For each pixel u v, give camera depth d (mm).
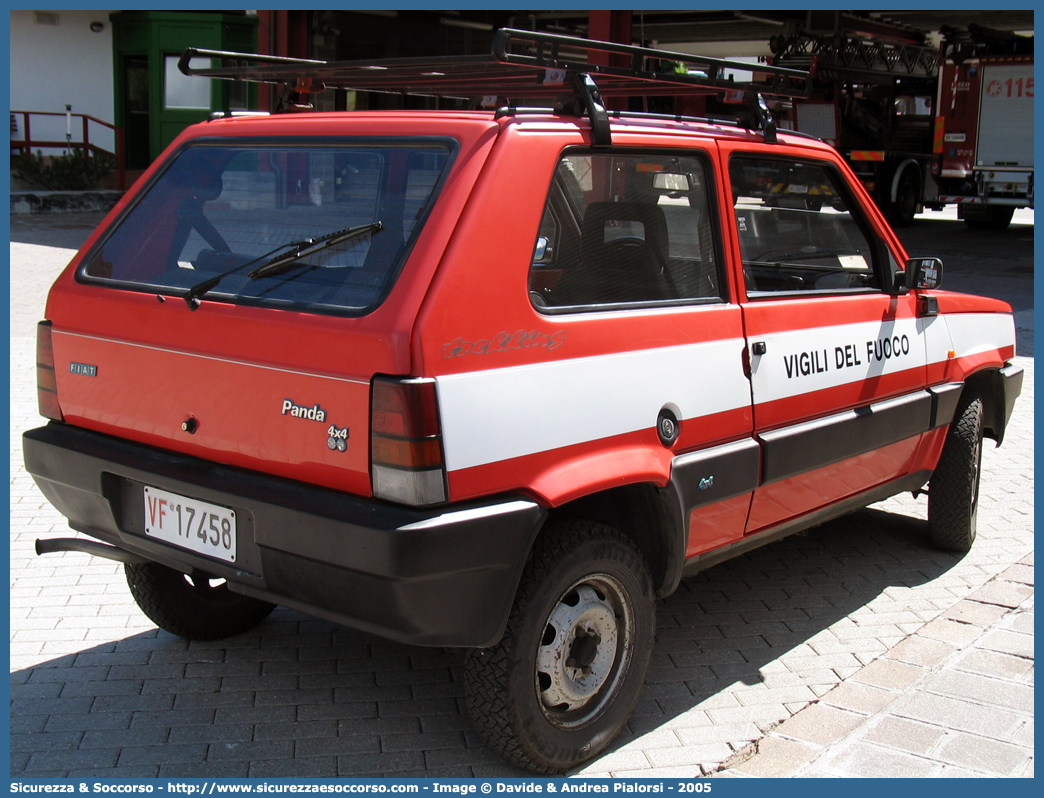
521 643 2859
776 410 3686
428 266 2666
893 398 4367
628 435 3086
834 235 4156
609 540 3082
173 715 3371
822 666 3842
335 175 3043
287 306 2842
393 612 2650
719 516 3523
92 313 3299
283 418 2820
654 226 3299
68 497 3391
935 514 4945
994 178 20000
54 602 4203
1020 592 4508
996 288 13664
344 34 17953
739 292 3586
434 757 3178
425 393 2578
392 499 2613
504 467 2748
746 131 3756
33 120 22219
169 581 3734
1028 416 7828
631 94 3973
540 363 2855
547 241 2926
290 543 2766
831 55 19219
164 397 3113
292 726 3332
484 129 2863
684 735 3344
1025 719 3451
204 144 3465
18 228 16984
